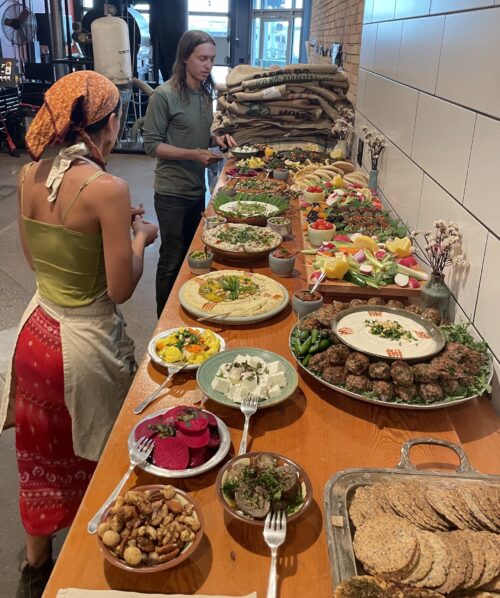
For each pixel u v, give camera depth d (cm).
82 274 158
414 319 156
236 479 103
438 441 111
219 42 1284
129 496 97
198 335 158
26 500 175
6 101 832
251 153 381
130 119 909
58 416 169
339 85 380
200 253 210
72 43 894
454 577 84
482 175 148
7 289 406
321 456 119
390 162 263
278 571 93
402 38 237
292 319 177
